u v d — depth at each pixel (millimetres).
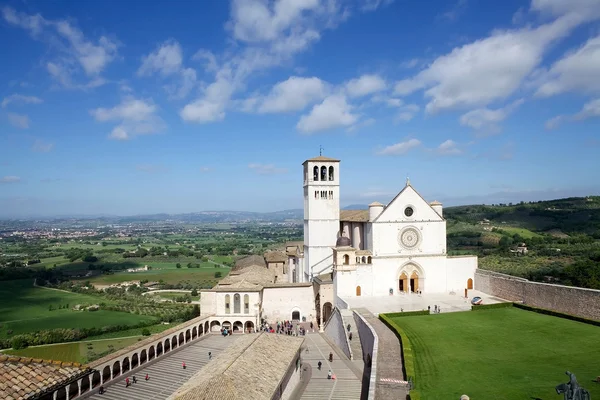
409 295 92625
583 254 147375
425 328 65875
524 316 71000
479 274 95562
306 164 107375
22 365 32844
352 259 91438
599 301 63562
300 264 115938
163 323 125938
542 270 129875
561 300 71125
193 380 44969
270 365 50375
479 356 52406
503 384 43125
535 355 51594
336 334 78500
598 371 44781
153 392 58594
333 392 54969
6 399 28781
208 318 90625
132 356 68250
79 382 56500
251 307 91500
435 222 95875
